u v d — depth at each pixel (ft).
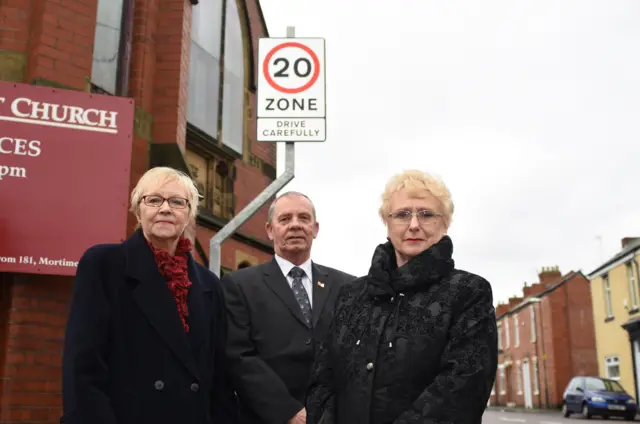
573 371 125.70
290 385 13.09
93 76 23.79
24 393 18.61
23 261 18.90
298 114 19.36
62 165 19.93
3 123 19.60
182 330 9.99
